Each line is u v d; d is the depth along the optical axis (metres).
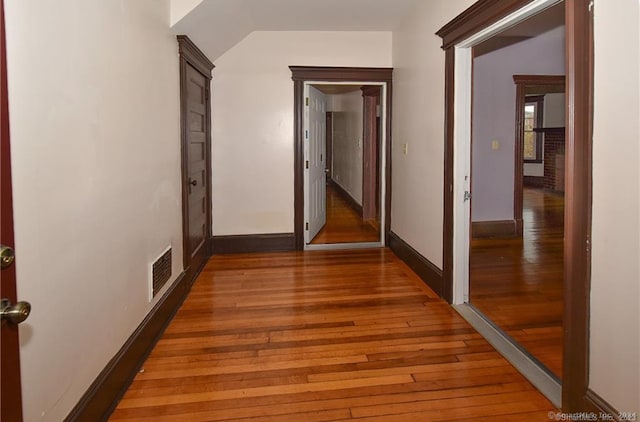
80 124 1.78
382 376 2.35
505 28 2.65
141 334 2.49
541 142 11.29
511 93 5.55
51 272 1.56
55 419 1.59
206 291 3.72
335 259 4.73
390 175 5.15
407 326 2.99
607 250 1.70
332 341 2.77
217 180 4.95
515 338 2.78
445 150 3.37
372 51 4.98
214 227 4.98
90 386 1.88
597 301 1.77
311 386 2.26
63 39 1.64
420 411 2.04
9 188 1.15
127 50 2.34
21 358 1.37
